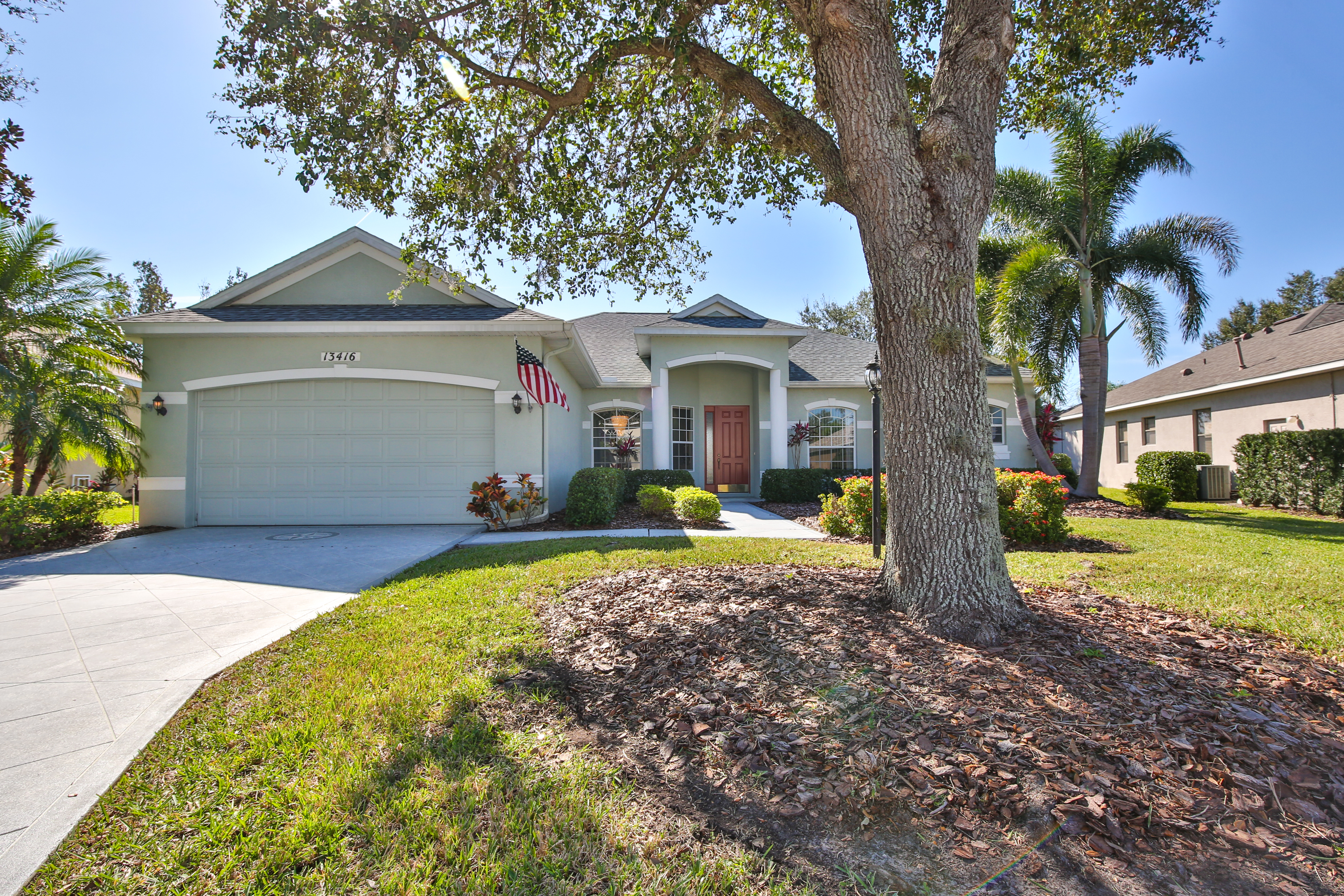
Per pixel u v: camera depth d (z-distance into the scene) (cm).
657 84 710
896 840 206
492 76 589
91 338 1005
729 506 1417
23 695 329
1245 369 1603
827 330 3825
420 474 1057
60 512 884
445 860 198
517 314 1095
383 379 1055
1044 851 198
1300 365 1393
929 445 390
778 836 211
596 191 750
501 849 203
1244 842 200
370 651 389
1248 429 1573
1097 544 815
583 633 414
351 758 256
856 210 426
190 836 210
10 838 206
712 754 259
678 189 764
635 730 284
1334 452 1160
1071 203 1372
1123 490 1516
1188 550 756
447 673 349
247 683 341
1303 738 255
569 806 225
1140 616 423
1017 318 1259
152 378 1038
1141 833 204
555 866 194
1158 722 265
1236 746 248
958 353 388
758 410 1628
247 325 1013
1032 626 382
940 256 387
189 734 283
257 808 224
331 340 1052
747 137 652
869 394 1706
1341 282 3247
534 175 708
